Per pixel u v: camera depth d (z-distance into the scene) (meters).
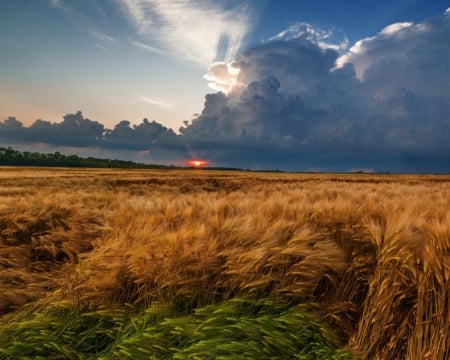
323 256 3.01
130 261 3.29
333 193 9.37
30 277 4.32
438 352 2.29
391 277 2.70
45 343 2.84
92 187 24.58
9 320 3.27
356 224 3.68
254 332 2.56
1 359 2.80
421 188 13.73
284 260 3.07
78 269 3.57
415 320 2.53
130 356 2.54
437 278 2.34
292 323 2.63
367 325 2.63
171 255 3.14
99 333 2.99
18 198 7.71
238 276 3.01
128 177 39.25
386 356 2.50
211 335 2.58
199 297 3.07
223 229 3.58
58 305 3.23
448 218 2.74
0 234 5.67
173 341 2.65
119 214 5.33
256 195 9.91
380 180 43.66
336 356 2.42
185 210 4.90
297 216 4.29
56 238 5.23
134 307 3.12
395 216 3.52
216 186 30.62
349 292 3.07
